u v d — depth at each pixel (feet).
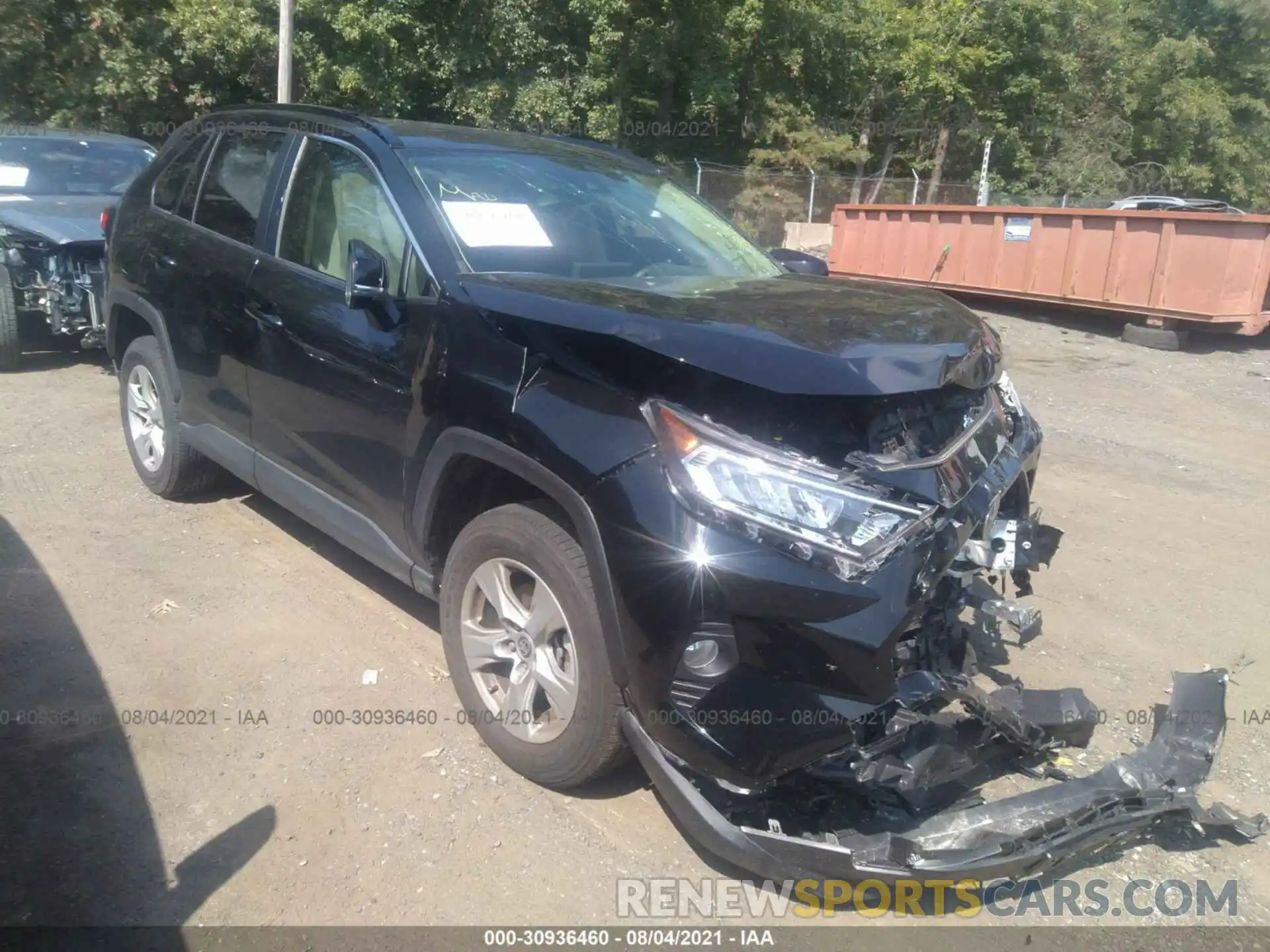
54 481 18.21
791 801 9.27
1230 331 38.29
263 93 73.67
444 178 12.46
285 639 13.28
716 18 85.20
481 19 72.74
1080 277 41.55
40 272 24.88
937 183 104.99
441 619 11.33
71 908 8.77
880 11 103.30
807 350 8.82
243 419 14.26
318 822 10.00
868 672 8.49
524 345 9.93
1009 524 10.36
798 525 8.44
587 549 9.12
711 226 14.78
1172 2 133.18
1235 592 16.35
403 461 11.25
